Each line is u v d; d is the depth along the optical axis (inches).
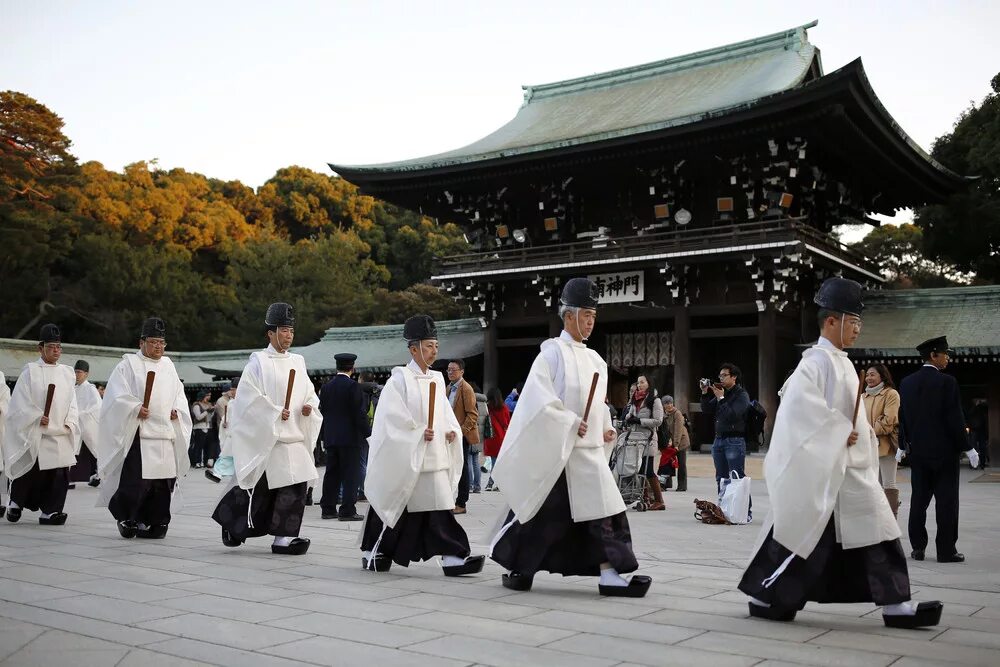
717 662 177.5
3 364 1389.0
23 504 422.9
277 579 271.9
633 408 533.6
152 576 273.0
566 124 1412.4
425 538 286.8
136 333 2130.9
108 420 366.3
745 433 489.7
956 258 1542.8
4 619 210.2
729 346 1262.3
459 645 189.9
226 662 175.0
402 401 289.4
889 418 373.1
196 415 913.5
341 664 174.2
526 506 250.2
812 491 207.9
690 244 1135.6
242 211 2800.2
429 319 302.4
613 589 247.6
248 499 331.9
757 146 1129.4
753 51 1435.8
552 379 259.4
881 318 1109.7
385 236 2866.6
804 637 200.1
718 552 349.4
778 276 1092.5
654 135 1133.7
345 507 469.4
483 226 1455.5
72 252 2162.9
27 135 2030.0
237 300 2265.0
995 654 185.2
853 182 1278.3
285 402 334.0
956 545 372.2
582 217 1347.2
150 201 2353.6
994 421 982.4
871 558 210.4
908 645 193.2
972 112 1512.1
